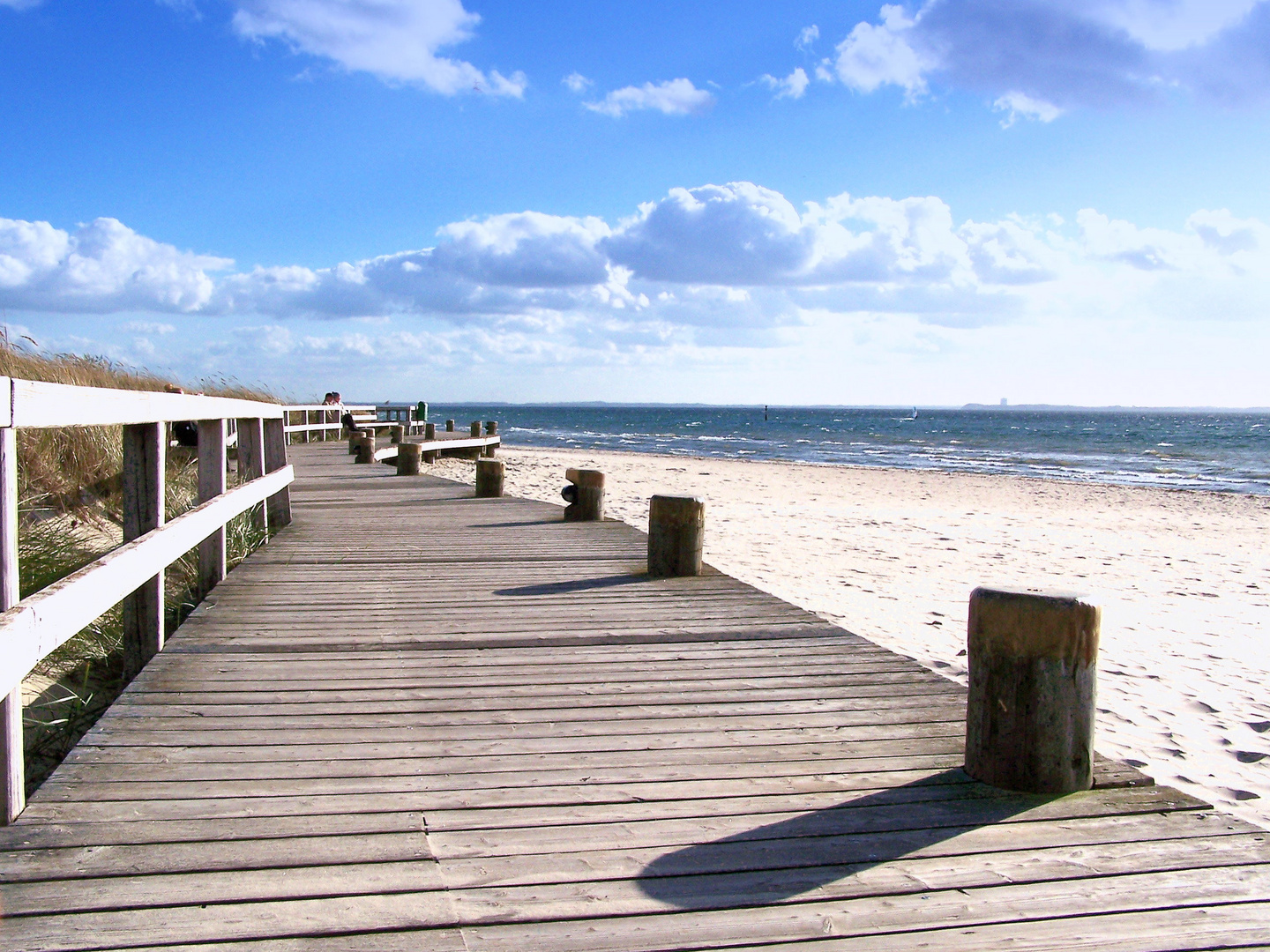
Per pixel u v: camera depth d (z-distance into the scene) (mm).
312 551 6668
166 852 2182
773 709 3344
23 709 3734
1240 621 7715
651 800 2543
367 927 1890
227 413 5094
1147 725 4742
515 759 2836
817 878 2115
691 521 5789
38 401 2305
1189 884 2098
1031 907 1996
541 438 57188
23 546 4586
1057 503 18703
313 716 3199
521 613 4797
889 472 26766
